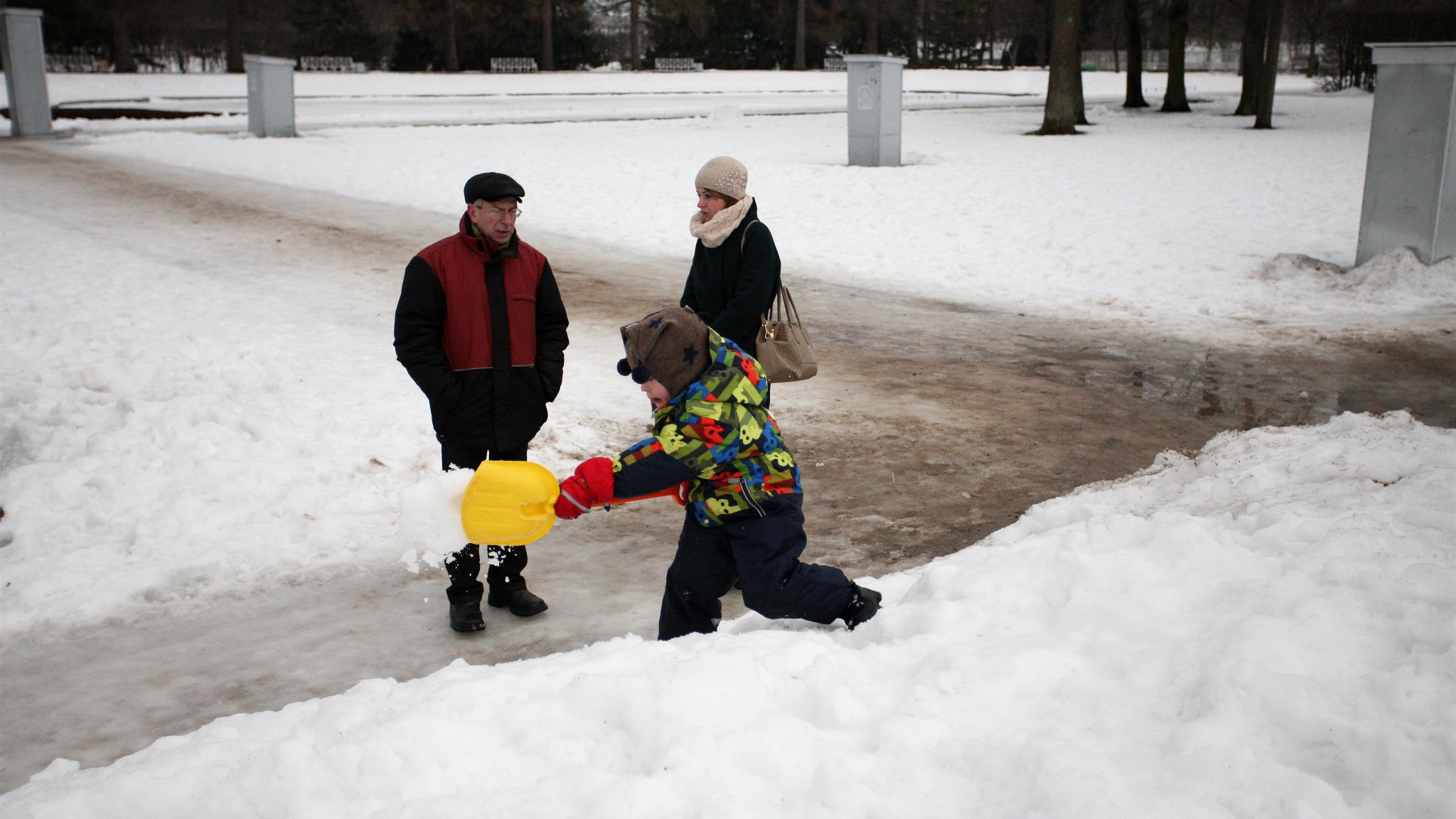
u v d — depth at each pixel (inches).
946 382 331.9
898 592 157.4
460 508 111.0
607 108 1722.4
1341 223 586.6
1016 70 3088.1
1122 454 265.1
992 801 90.4
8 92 1186.0
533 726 107.0
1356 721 94.7
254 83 1199.6
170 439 262.2
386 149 1062.4
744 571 133.4
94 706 161.5
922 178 795.4
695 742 97.7
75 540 217.9
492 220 168.9
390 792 99.3
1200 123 1357.0
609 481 116.8
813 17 3127.5
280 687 165.8
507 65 2805.1
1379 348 366.3
